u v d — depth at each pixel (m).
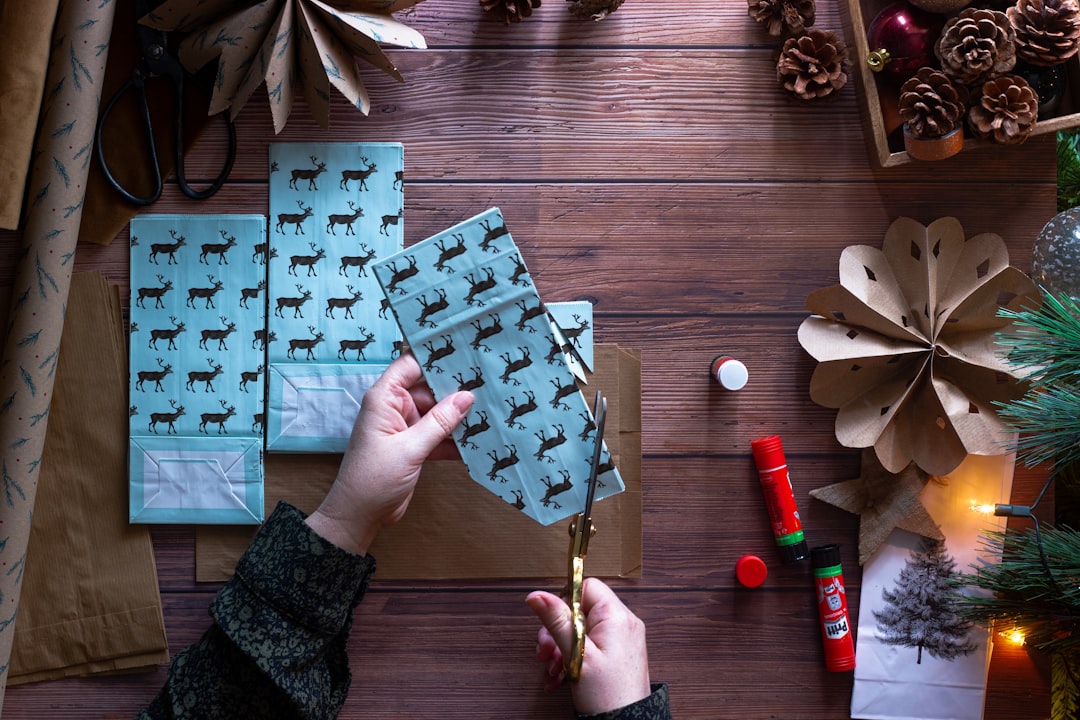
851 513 1.11
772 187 1.11
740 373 1.05
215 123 1.08
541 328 0.93
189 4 0.95
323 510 0.89
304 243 1.07
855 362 1.06
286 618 0.85
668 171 1.11
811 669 1.10
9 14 0.95
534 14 1.10
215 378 1.06
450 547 1.08
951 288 1.07
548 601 0.88
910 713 1.10
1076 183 1.10
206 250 1.07
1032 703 1.10
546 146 1.10
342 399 1.06
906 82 1.02
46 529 1.06
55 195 0.97
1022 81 0.99
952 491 1.10
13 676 1.05
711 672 1.10
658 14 1.10
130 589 1.06
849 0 1.06
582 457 0.94
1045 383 0.88
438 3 1.10
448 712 1.08
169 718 0.86
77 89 0.96
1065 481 1.10
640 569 1.09
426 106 1.10
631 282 1.11
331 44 0.98
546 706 1.09
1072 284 0.96
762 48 1.11
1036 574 0.91
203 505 1.06
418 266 0.93
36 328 0.97
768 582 1.10
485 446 0.94
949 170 1.11
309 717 0.86
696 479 1.11
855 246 1.08
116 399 1.07
